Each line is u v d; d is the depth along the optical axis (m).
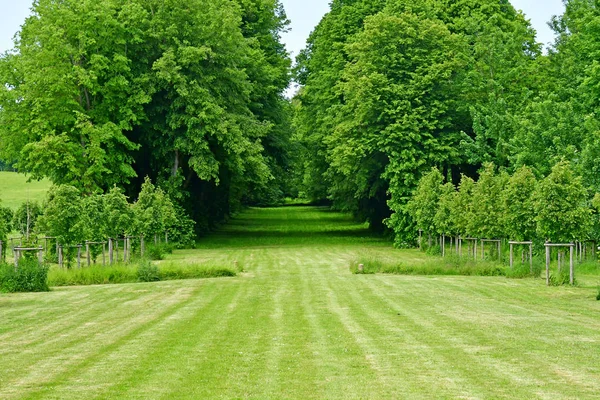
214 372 10.52
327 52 53.19
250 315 16.33
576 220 21.61
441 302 18.34
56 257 28.56
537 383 9.54
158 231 34.81
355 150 42.44
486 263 26.66
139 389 9.57
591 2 42.56
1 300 19.44
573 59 40.97
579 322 14.80
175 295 20.48
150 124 44.66
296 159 55.19
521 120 38.50
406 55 43.41
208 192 54.50
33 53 41.84
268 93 51.72
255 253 38.41
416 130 41.44
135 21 42.59
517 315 15.91
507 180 28.12
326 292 20.83
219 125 42.59
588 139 31.23
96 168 40.50
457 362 10.93
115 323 15.32
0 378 10.25
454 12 50.34
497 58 43.25
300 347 12.33
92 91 41.38
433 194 35.19
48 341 13.16
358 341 12.80
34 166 40.28
